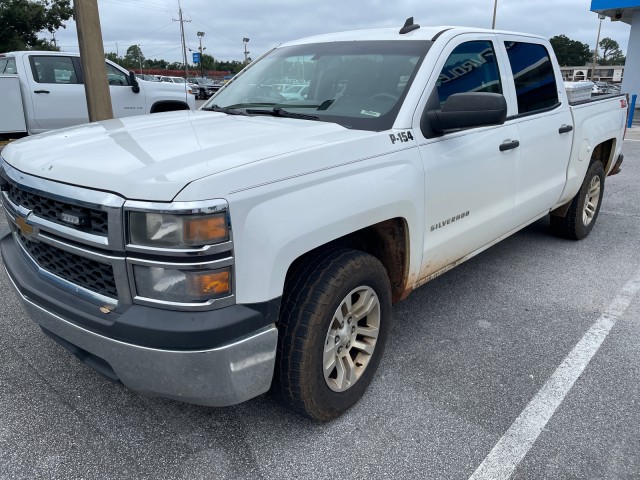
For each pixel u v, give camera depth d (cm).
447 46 321
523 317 380
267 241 206
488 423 264
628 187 823
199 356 197
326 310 235
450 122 284
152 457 240
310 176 226
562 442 251
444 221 314
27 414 268
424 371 310
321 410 251
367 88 309
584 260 496
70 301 223
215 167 204
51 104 915
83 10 737
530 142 390
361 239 297
